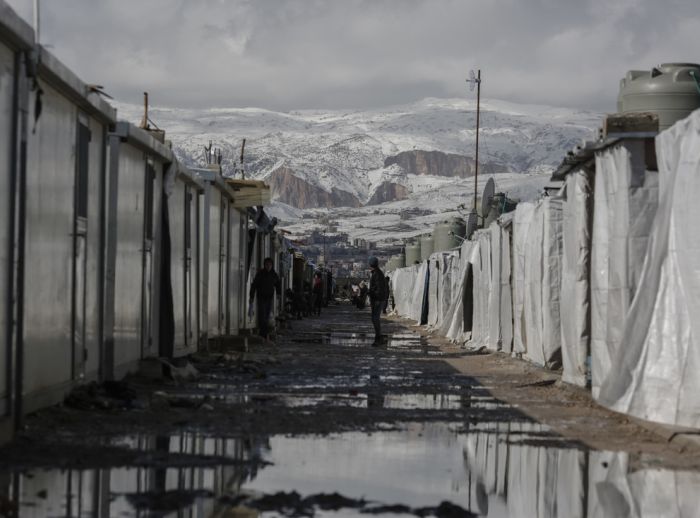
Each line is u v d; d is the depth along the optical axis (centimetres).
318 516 654
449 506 689
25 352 1014
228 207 2653
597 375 1423
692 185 1096
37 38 1078
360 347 2869
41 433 964
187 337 2052
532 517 672
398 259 9425
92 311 1317
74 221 1211
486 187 3694
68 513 631
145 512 643
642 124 1365
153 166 1673
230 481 761
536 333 2039
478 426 1132
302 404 1322
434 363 2217
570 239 1655
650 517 676
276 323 4012
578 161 1586
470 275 3055
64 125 1159
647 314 1164
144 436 979
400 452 931
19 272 945
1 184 908
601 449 973
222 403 1309
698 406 1074
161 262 1753
